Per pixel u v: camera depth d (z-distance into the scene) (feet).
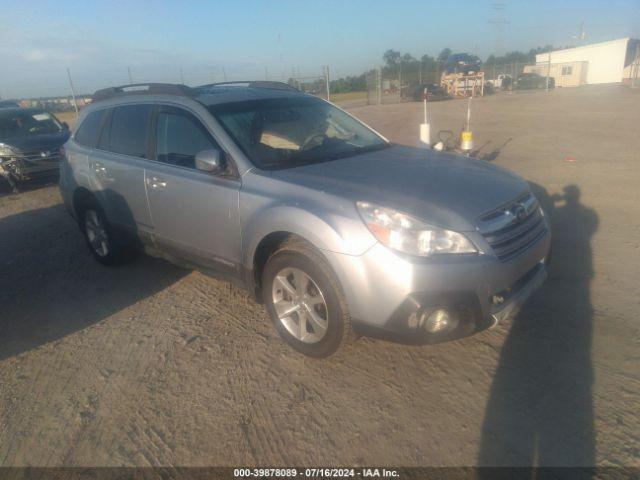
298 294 10.71
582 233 18.07
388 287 8.92
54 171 32.01
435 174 11.12
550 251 11.48
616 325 11.69
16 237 21.68
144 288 15.40
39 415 9.83
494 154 35.45
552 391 9.59
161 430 9.23
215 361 11.27
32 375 11.20
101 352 11.94
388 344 11.51
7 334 13.10
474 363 10.62
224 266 12.30
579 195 23.31
